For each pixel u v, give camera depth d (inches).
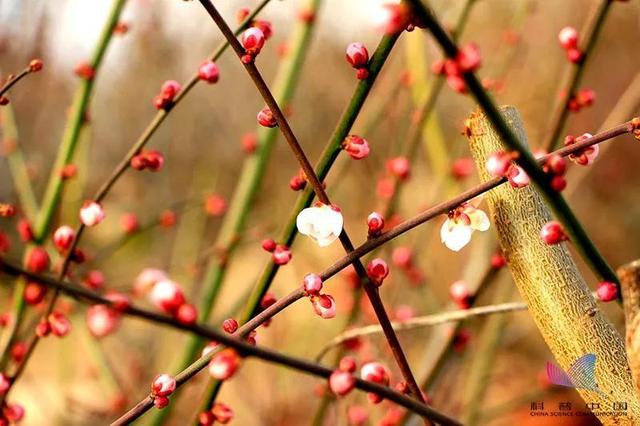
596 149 26.6
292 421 51.6
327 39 70.6
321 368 25.7
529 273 27.4
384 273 26.9
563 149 26.4
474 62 24.5
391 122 47.1
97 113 72.8
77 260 29.9
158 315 24.7
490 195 27.9
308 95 74.5
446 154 48.3
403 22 24.6
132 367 53.7
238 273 69.1
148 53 60.3
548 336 27.4
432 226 44.5
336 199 63.0
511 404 41.8
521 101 70.2
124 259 70.2
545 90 68.7
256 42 26.2
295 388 54.6
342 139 27.4
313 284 26.1
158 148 73.8
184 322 24.7
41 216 34.0
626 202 87.9
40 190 60.4
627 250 86.3
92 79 34.3
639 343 25.7
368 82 27.1
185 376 26.3
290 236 28.3
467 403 42.5
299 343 53.3
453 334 33.9
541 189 25.9
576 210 87.1
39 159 58.7
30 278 24.4
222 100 74.5
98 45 34.2
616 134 26.4
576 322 27.1
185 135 71.1
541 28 68.7
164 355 57.2
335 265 26.5
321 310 26.2
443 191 49.9
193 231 60.7
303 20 40.7
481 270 41.9
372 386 25.9
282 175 73.6
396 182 37.4
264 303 28.9
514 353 58.0
